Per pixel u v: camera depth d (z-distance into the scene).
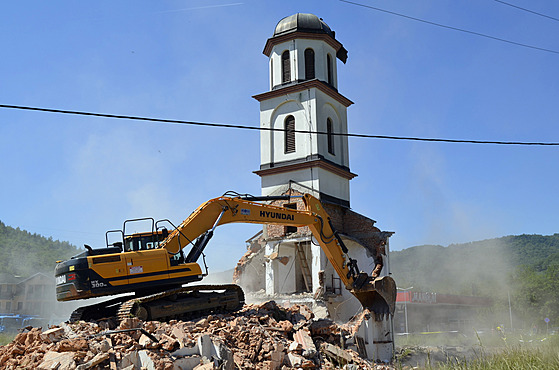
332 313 30.03
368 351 22.41
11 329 47.12
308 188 30.30
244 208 18.38
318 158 30.27
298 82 31.89
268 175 31.91
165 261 15.83
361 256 30.64
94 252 15.67
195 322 15.48
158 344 12.09
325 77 32.62
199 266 16.44
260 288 32.16
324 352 16.42
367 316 22.89
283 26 33.16
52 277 69.56
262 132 32.47
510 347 12.53
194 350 12.35
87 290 14.76
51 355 11.27
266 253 30.36
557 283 64.81
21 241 116.56
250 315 17.08
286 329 16.69
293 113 31.88
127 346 12.14
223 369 11.77
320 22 33.16
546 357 11.38
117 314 15.03
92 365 10.90
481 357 11.71
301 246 31.17
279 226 30.08
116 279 15.12
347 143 34.03
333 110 33.47
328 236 22.00
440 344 33.88
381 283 22.92
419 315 60.91
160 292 16.03
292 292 30.09
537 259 149.00
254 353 13.90
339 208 31.72
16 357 11.80
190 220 16.92
